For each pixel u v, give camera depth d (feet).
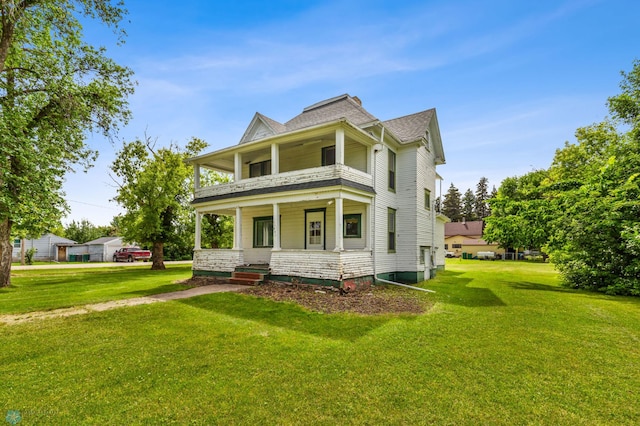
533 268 78.02
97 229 188.96
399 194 46.50
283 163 47.50
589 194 40.68
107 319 21.93
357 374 12.89
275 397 10.95
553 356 15.08
